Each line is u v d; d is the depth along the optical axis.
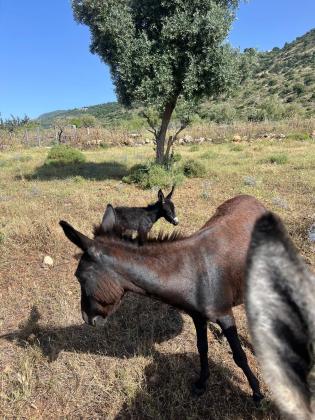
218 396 3.55
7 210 9.21
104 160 19.34
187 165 14.10
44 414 3.47
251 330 0.59
